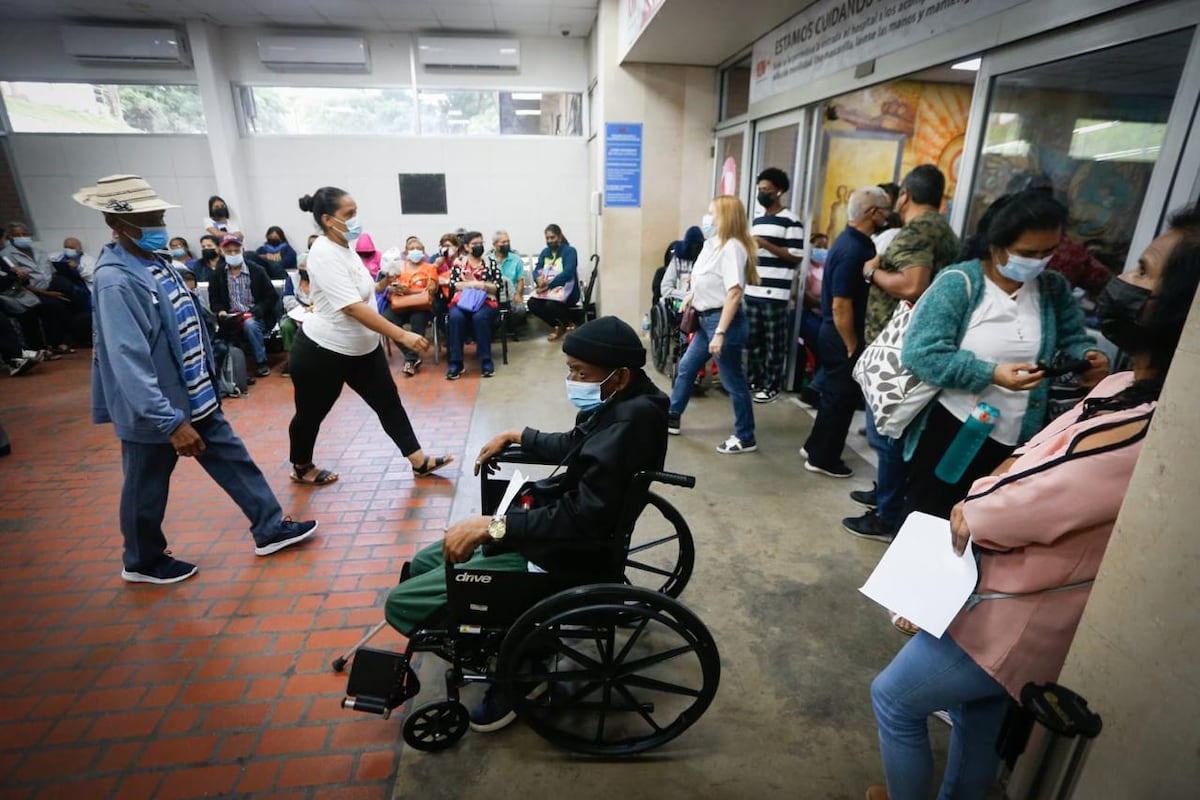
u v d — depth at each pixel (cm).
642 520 300
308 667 206
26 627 224
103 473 357
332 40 732
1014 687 111
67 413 459
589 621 157
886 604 121
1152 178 197
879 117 481
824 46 390
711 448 385
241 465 258
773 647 215
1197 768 77
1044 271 188
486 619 165
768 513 306
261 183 782
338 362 308
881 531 281
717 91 638
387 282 527
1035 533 104
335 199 290
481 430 423
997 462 197
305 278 586
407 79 772
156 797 160
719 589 247
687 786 164
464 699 193
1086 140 229
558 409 465
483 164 804
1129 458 96
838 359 322
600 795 162
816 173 442
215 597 242
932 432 204
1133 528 84
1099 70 217
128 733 179
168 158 760
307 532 280
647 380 172
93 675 202
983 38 253
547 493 176
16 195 753
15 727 181
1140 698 84
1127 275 110
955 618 117
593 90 729
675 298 520
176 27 713
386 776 167
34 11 673
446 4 652
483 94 789
